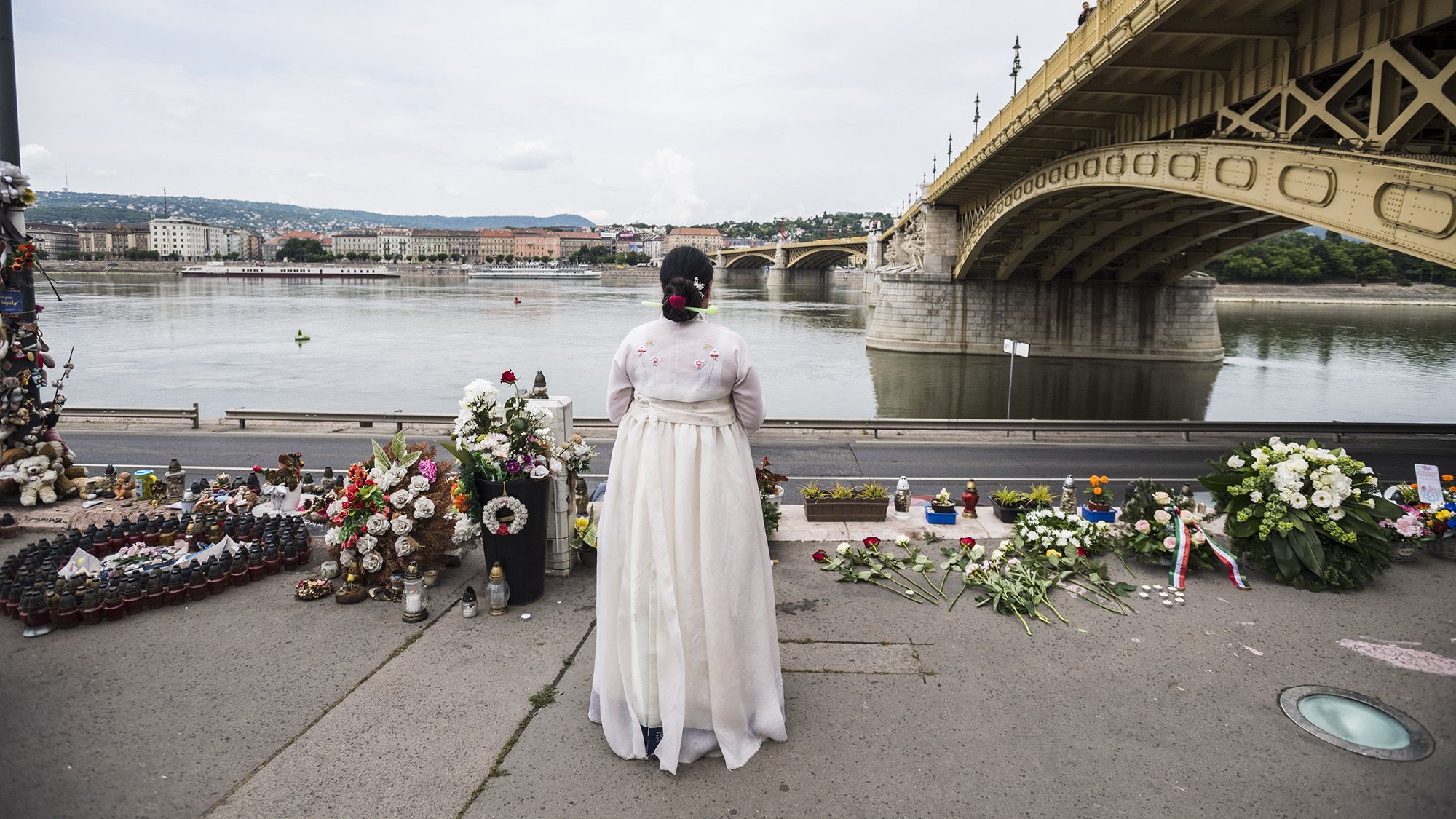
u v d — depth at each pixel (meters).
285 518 7.58
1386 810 3.56
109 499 9.09
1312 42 17.36
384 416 19.80
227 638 5.24
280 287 156.38
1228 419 36.66
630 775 3.78
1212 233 45.62
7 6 8.83
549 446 5.87
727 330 3.88
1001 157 37.66
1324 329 81.31
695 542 3.88
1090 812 3.53
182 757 3.89
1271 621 5.53
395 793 3.62
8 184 8.66
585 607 5.76
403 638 5.24
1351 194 15.53
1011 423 20.12
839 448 18.62
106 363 47.69
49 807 3.50
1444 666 4.89
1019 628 5.44
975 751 3.98
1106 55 21.42
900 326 59.41
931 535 7.59
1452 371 52.50
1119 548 6.74
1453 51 15.63
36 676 4.71
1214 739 4.11
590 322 82.38
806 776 3.77
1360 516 6.13
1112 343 57.22
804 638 5.27
